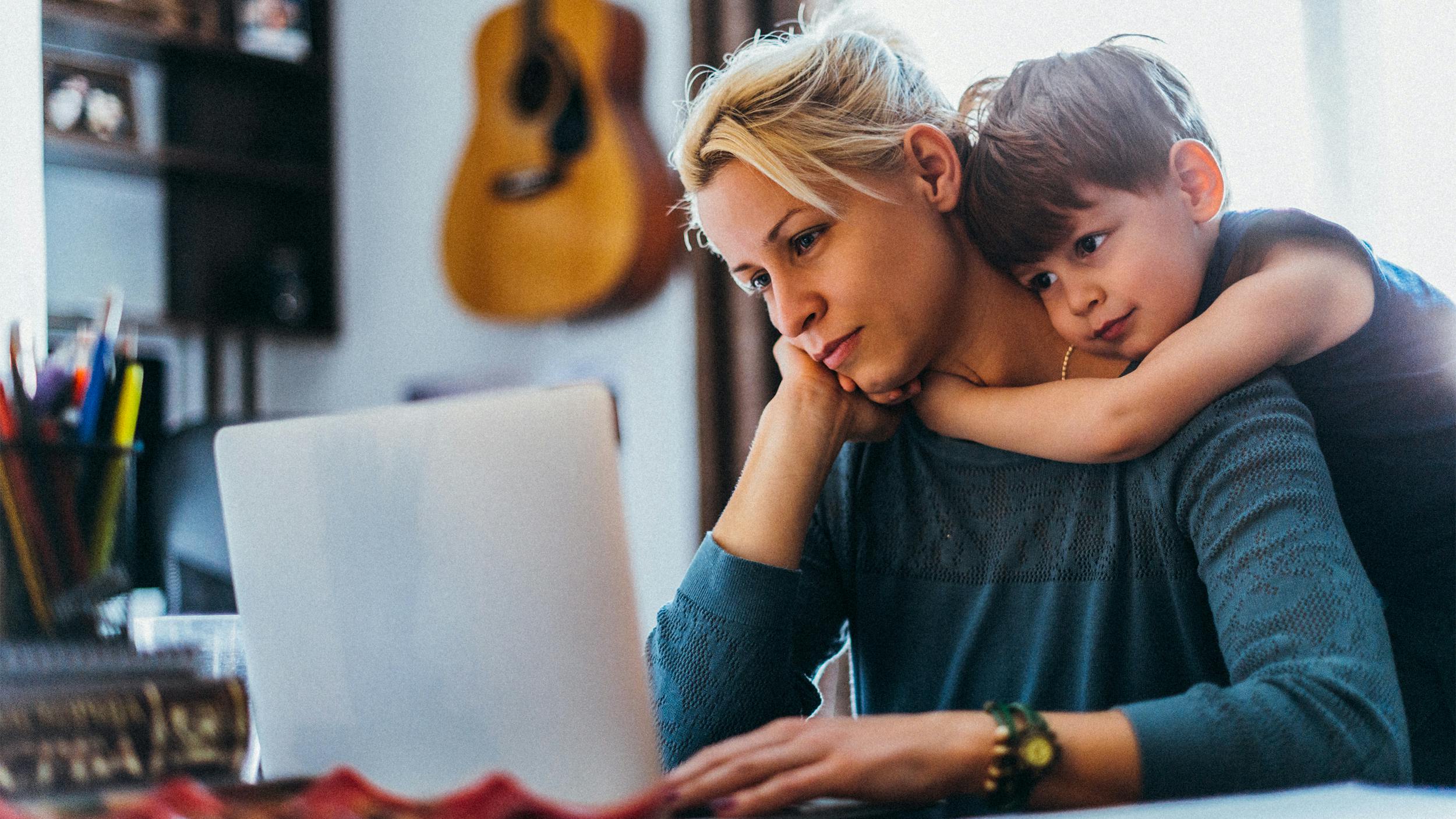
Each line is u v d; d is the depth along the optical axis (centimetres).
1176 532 87
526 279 269
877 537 102
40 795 58
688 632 84
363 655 64
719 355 222
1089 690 90
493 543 60
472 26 304
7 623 62
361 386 332
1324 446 95
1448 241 170
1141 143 86
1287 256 89
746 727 82
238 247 330
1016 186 88
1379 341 91
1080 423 86
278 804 56
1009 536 95
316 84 341
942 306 90
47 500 64
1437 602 98
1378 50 175
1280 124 180
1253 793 63
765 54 90
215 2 315
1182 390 83
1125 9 187
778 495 87
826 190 85
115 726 60
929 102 95
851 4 100
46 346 118
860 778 63
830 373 94
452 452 61
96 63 301
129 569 67
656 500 258
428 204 314
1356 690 67
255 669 70
